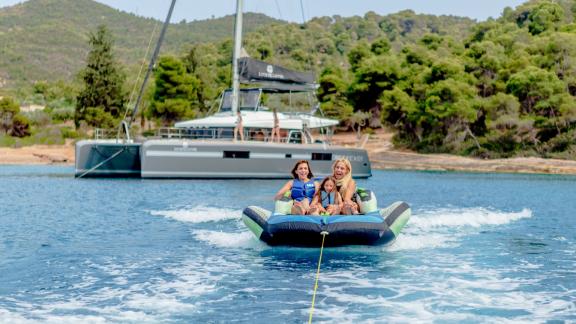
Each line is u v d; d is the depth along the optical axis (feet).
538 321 23.57
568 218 54.39
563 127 162.09
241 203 62.80
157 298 26.63
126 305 25.52
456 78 180.45
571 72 172.86
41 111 241.55
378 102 239.50
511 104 163.02
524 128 159.63
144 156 91.30
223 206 60.03
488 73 198.29
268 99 230.89
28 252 36.47
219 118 98.99
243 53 103.14
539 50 196.65
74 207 58.85
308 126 102.58
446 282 29.76
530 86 162.81
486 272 31.94
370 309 25.11
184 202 63.46
